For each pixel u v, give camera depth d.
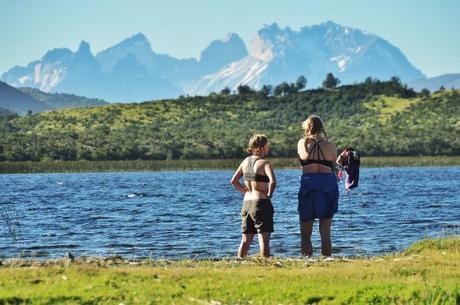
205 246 38.47
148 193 104.44
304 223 24.39
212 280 17.91
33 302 15.30
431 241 26.70
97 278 17.80
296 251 34.62
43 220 57.22
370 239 40.72
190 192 106.88
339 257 24.06
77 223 54.28
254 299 16.09
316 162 24.11
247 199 24.34
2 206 75.88
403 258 23.45
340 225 49.31
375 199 82.31
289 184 127.56
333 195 24.11
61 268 19.08
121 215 62.41
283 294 16.42
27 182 153.12
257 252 33.47
